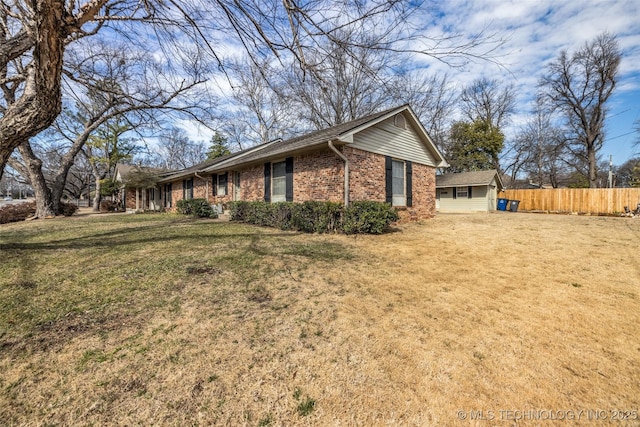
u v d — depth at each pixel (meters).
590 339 2.49
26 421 1.58
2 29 4.67
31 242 6.76
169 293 3.45
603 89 22.31
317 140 8.32
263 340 2.44
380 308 3.12
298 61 3.64
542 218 12.87
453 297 3.46
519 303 3.28
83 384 1.87
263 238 7.21
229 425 1.58
